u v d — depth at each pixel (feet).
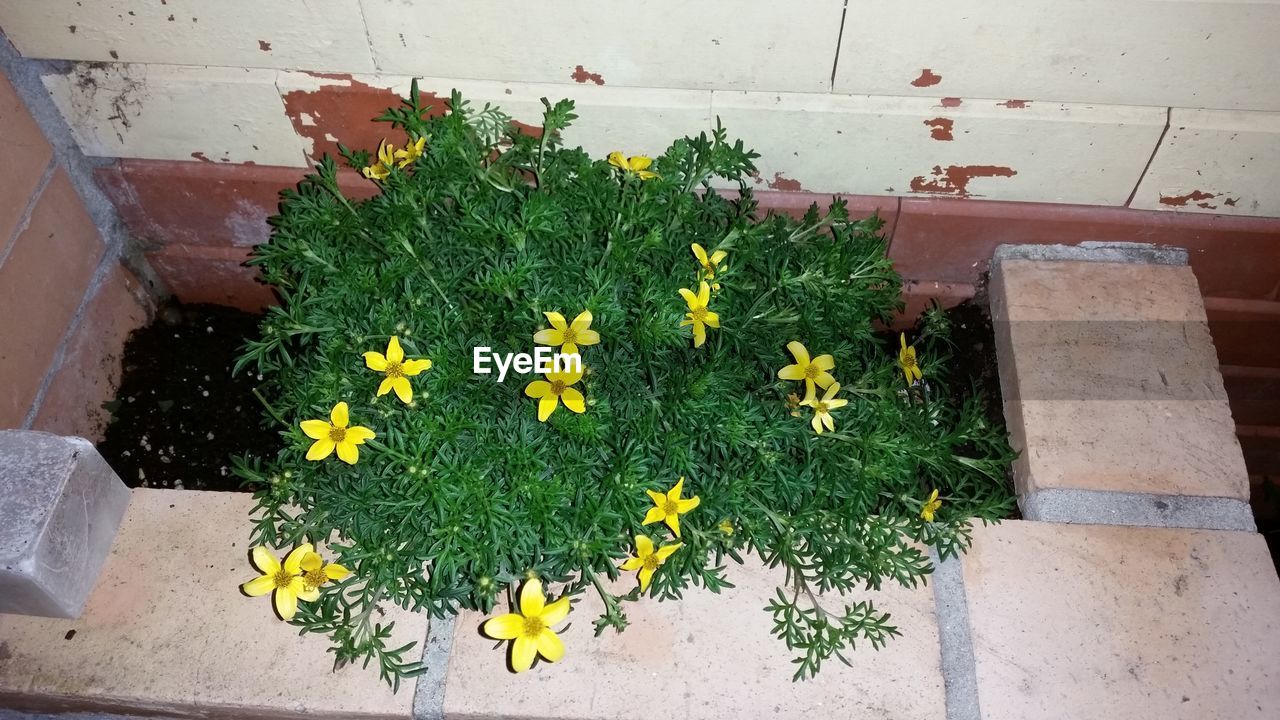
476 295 1.33
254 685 1.27
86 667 1.28
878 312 1.55
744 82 1.44
